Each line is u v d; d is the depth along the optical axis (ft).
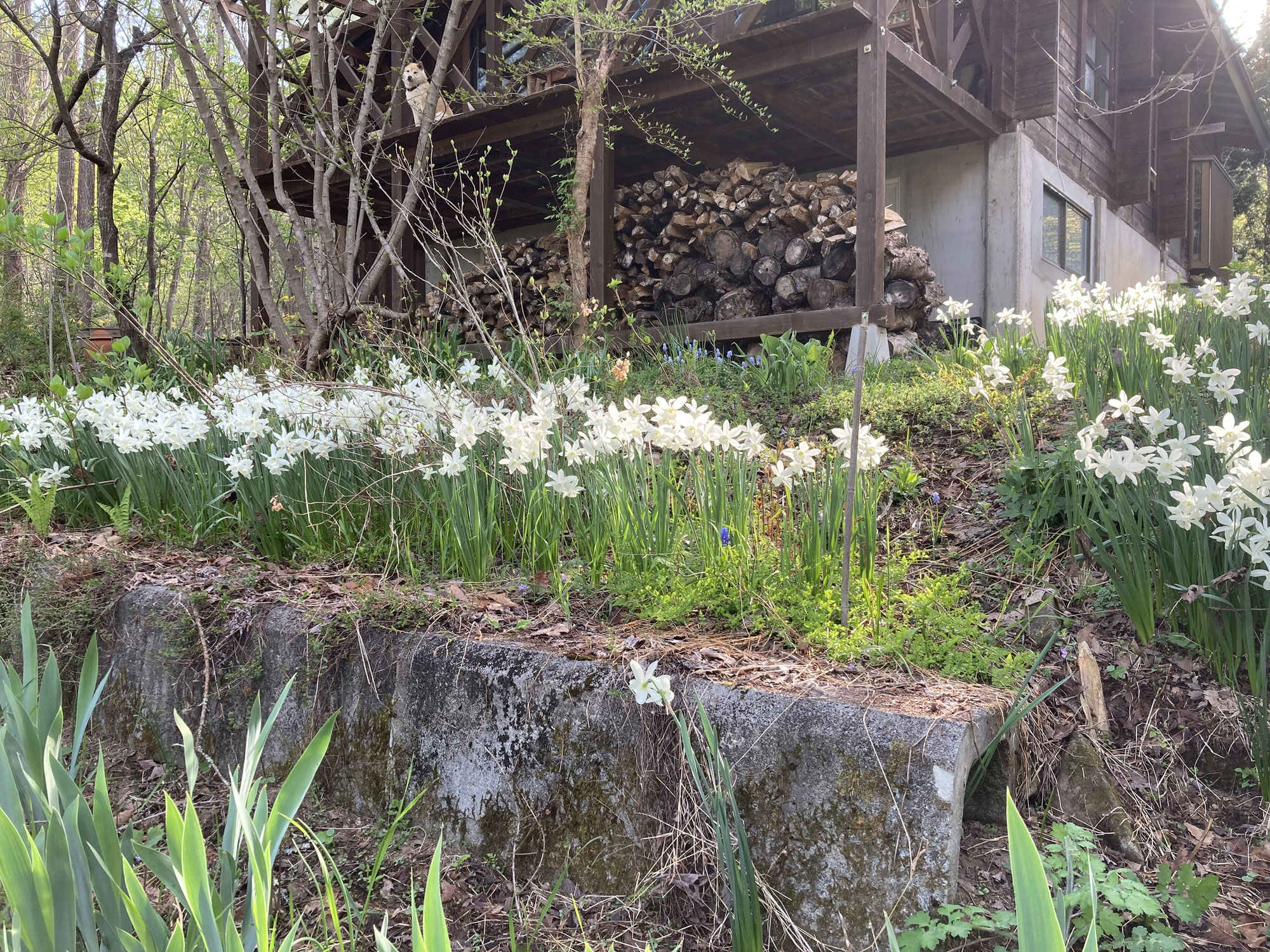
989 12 27.17
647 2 22.13
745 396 17.37
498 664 8.18
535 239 29.12
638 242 27.25
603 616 9.14
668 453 9.91
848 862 6.19
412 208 19.56
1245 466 7.21
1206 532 7.69
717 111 25.63
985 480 11.60
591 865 7.28
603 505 9.73
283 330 20.85
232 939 3.94
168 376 21.63
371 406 12.07
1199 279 51.80
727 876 6.42
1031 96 26.94
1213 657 7.70
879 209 20.15
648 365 20.42
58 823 4.04
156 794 9.76
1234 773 7.13
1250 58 47.80
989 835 6.68
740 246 24.23
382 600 9.48
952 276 28.86
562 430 10.73
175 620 10.51
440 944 3.29
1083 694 7.72
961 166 28.55
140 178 43.68
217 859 8.33
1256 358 11.67
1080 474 9.48
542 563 10.36
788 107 25.30
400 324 21.47
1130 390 11.75
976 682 7.37
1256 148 53.93
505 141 26.13
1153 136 39.42
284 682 9.61
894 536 10.94
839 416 14.52
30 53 43.78
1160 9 38.96
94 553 12.36
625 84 23.70
